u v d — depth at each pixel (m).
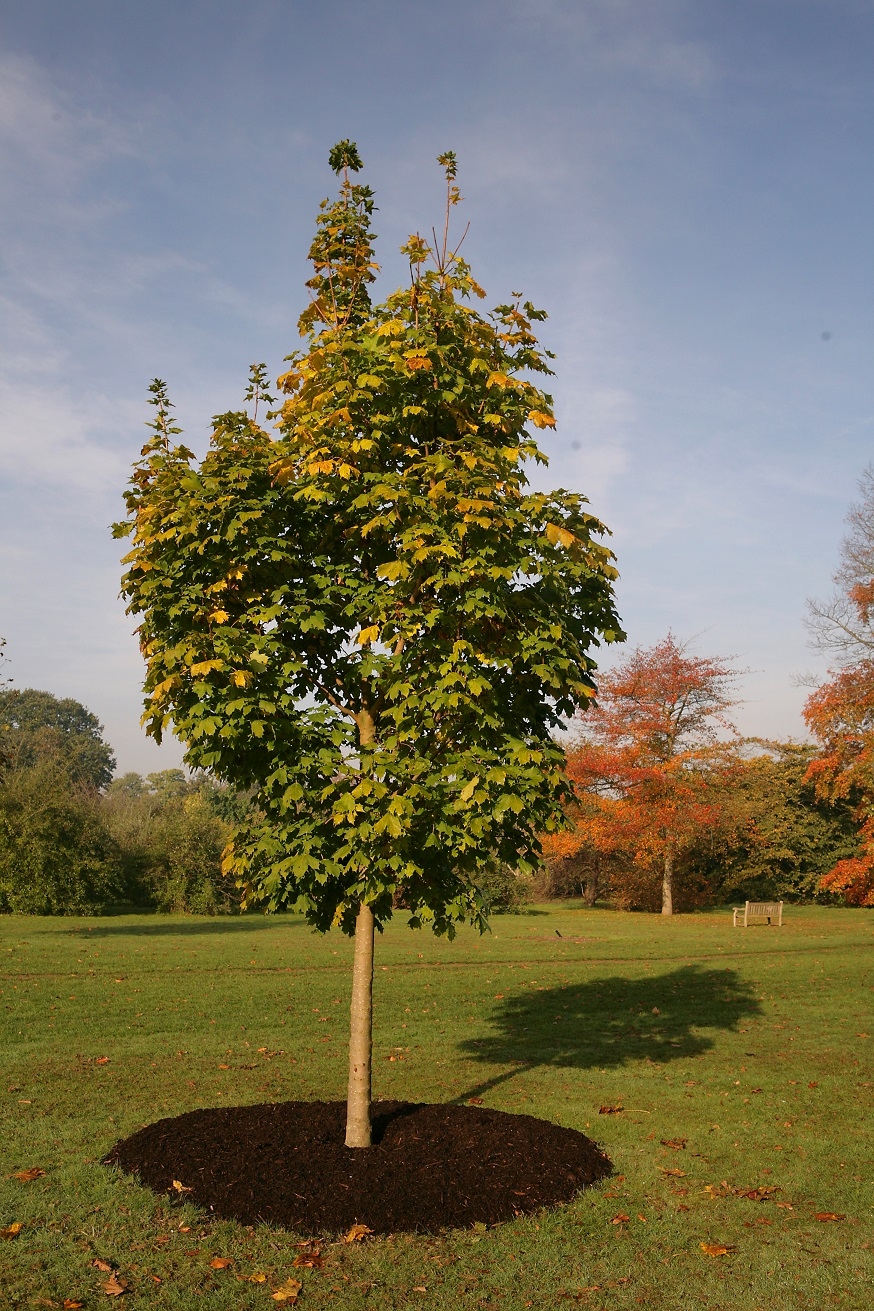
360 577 6.00
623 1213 5.12
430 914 6.12
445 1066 9.05
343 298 6.41
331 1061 9.08
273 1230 4.69
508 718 5.93
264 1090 7.86
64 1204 4.97
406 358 5.64
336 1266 4.34
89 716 82.69
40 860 27.98
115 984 13.78
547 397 6.13
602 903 42.22
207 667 5.21
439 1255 4.48
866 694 26.31
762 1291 4.22
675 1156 6.23
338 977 14.84
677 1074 8.80
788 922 28.84
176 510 5.68
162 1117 6.92
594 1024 11.37
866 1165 6.10
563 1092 8.05
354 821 5.33
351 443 5.72
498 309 6.34
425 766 5.37
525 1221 4.93
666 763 31.78
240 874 6.18
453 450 5.90
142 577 5.86
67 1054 9.20
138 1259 4.36
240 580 5.66
